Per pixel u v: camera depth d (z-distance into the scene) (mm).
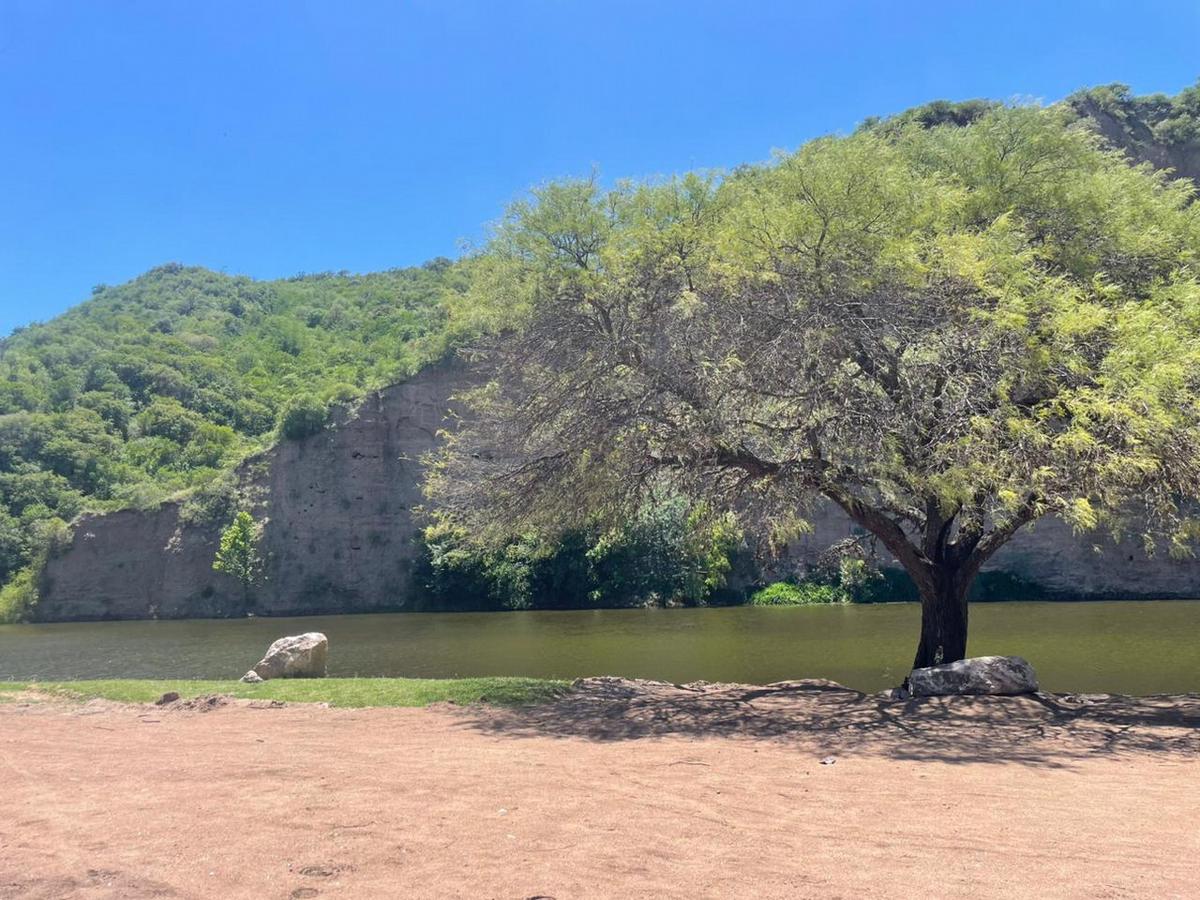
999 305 11781
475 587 51406
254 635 39062
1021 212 14359
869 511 14828
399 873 5102
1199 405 11195
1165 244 14039
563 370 14375
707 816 6629
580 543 48656
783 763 9336
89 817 6430
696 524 15820
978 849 5844
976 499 13117
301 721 12695
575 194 15727
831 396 12531
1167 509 13109
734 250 13305
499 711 13547
